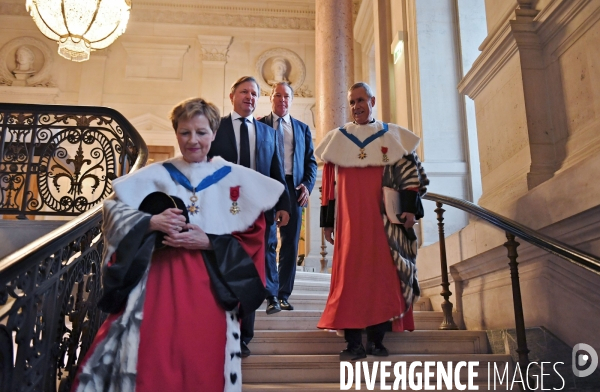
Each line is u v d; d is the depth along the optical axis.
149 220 1.97
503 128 4.30
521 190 3.84
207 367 1.83
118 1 8.42
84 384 1.78
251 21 14.06
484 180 4.60
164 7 13.91
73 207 5.10
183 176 2.15
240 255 2.05
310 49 14.03
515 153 4.09
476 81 4.77
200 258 2.02
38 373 2.37
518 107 4.06
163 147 13.34
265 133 3.48
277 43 14.02
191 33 13.88
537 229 3.41
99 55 13.45
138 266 1.91
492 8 4.61
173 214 1.99
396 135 3.49
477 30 6.98
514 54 4.14
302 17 14.21
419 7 7.11
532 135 3.91
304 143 4.14
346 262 3.26
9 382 2.08
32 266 2.23
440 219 4.32
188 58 13.76
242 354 3.18
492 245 3.85
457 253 4.47
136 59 13.62
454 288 4.59
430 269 5.04
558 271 3.23
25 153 5.24
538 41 4.06
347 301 3.18
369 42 13.02
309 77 13.84
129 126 5.23
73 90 13.20
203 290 1.96
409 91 7.18
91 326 3.14
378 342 3.27
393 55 8.16
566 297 3.15
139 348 1.83
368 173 3.43
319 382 3.20
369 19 12.73
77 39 8.21
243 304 1.97
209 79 13.52
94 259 3.21
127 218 1.96
